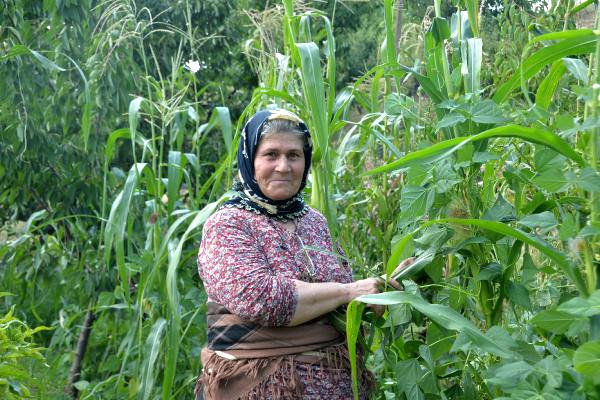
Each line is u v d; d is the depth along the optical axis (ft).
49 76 14.96
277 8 11.24
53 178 15.24
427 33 7.64
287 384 6.81
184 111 11.89
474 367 7.15
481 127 6.65
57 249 13.89
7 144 14.93
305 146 7.43
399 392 6.70
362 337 7.34
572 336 5.70
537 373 5.17
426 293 7.48
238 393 6.94
